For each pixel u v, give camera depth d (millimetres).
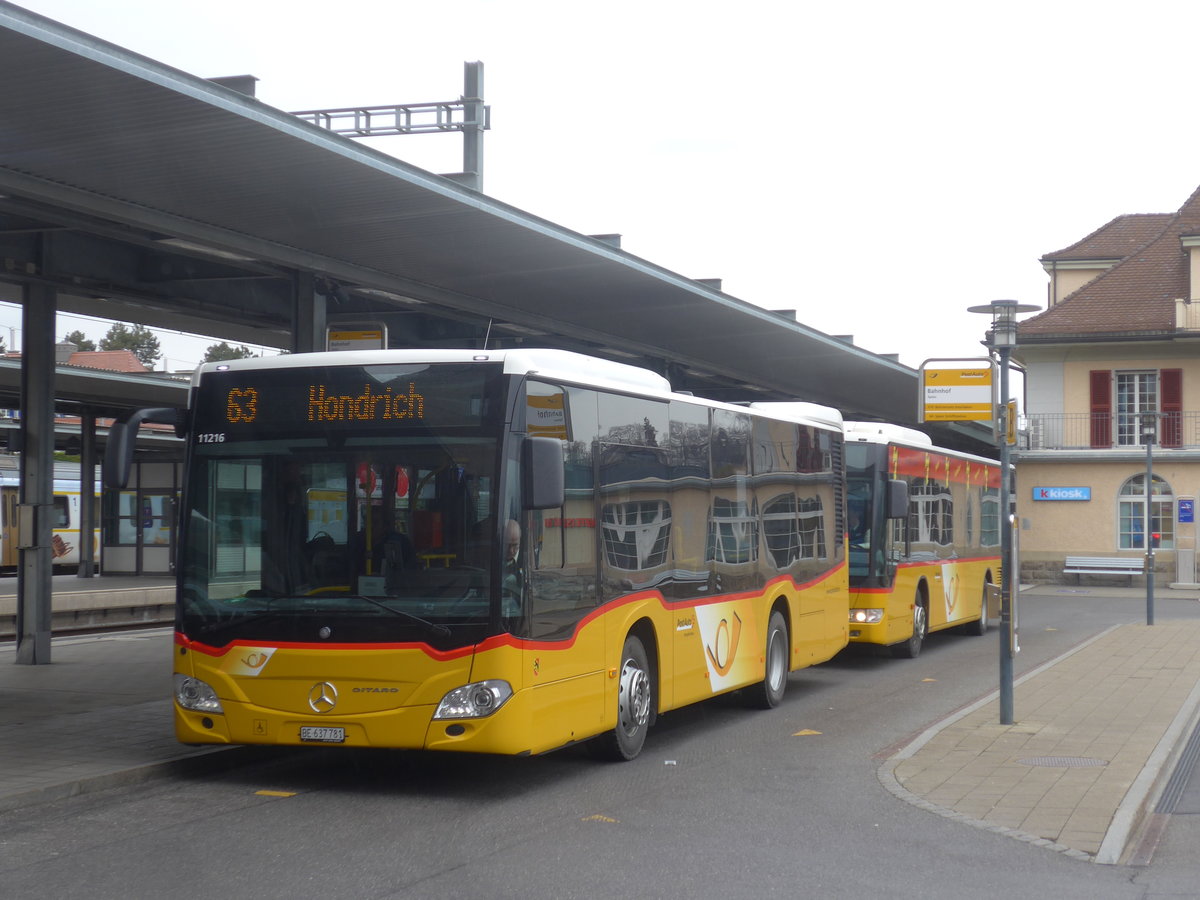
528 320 19781
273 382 9711
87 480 36812
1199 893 6973
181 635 9648
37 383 17266
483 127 17641
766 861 7574
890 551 19125
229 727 9430
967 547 24266
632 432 11109
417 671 9094
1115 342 46281
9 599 23469
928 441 22297
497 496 9156
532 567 9352
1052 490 46500
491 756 11297
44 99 10516
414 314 21203
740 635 13406
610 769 10695
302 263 15141
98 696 14070
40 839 8016
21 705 13359
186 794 9523
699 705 14922
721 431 13094
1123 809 8969
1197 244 45469
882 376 30484
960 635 25266
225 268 16406
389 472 9359
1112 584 45812
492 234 15250
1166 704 14445
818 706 14859
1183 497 44625
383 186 13180
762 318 21922
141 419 9719
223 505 9672
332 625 9250
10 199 12648
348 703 9188
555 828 8430
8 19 9320
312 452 9531
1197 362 46031
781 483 14875
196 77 10750
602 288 18797
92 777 9562
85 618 24844
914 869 7418
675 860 7578
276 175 12594
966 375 13266
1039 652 21719
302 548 9430
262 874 7164
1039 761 10828
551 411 9773
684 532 12055
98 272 16125
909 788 9766
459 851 7754
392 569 9250
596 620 10273
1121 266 48875
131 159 11844
